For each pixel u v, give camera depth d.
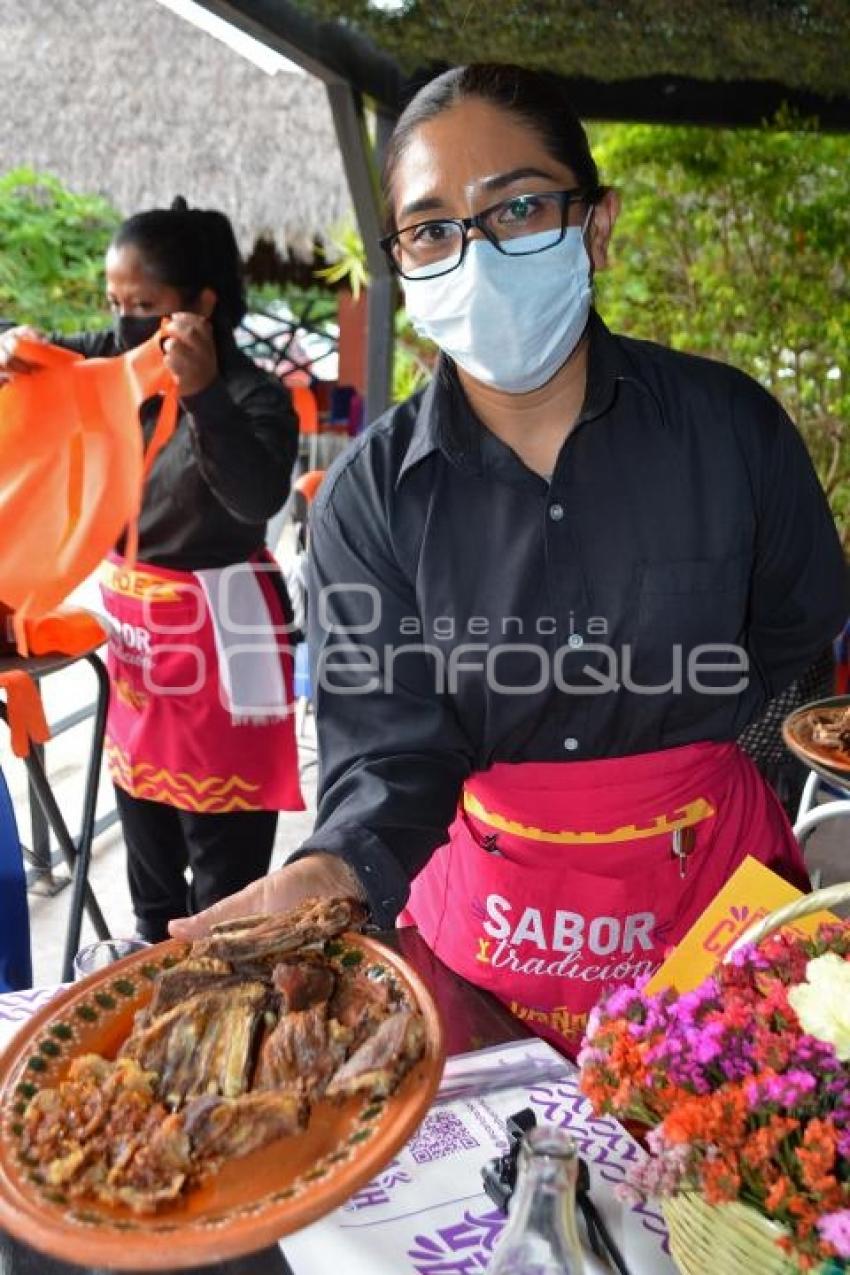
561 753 1.26
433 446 1.19
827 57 2.94
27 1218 0.69
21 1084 0.82
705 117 3.14
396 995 0.90
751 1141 0.64
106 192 5.02
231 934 0.93
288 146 5.05
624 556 1.20
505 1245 0.64
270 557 2.37
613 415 1.20
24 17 4.91
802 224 3.97
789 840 1.41
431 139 1.08
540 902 1.24
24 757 2.04
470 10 2.68
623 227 4.11
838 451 4.13
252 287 6.27
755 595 1.35
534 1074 0.98
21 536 1.35
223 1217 0.69
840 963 0.73
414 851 1.13
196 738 2.31
